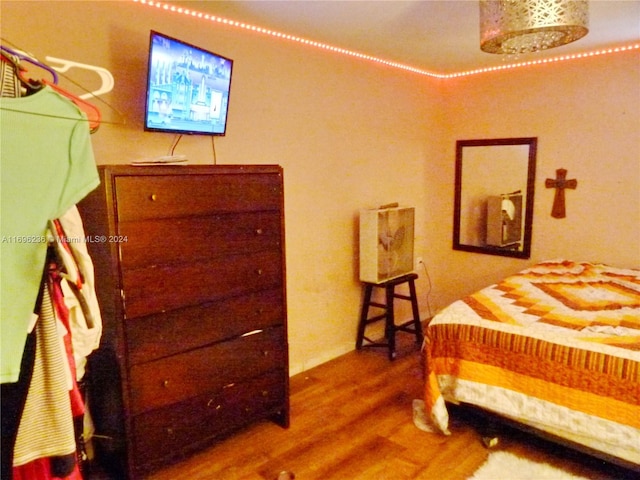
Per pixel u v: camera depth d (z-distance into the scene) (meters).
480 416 2.31
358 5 2.38
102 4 2.12
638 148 3.24
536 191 3.74
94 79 2.12
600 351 1.95
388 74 3.67
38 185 1.14
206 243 2.07
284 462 2.21
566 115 3.53
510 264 3.96
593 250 3.52
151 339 1.95
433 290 4.40
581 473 2.07
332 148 3.30
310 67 3.09
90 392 2.16
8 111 1.09
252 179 2.20
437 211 4.34
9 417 1.15
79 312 1.42
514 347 2.15
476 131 4.04
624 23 2.71
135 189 1.83
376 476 2.10
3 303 1.10
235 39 2.65
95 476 2.12
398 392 2.91
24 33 1.91
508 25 1.85
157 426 2.02
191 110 2.26
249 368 2.31
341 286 3.50
